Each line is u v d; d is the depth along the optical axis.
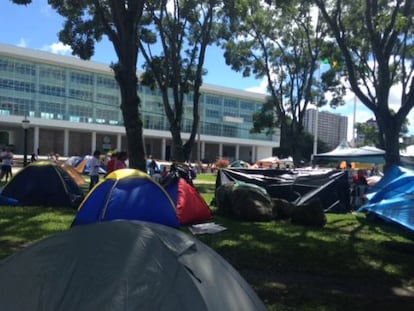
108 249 3.54
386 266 8.06
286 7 18.98
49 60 71.06
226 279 3.80
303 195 15.02
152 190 9.89
